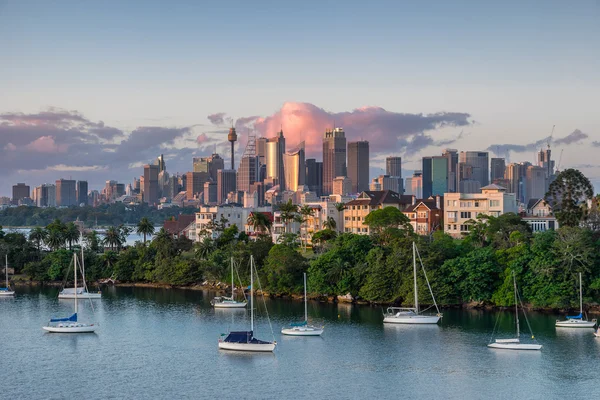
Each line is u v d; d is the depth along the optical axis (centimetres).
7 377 14025
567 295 18900
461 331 17500
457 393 12669
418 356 15188
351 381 13488
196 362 15025
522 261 19738
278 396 12675
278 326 18612
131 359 15350
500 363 14525
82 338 17512
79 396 12812
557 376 13550
